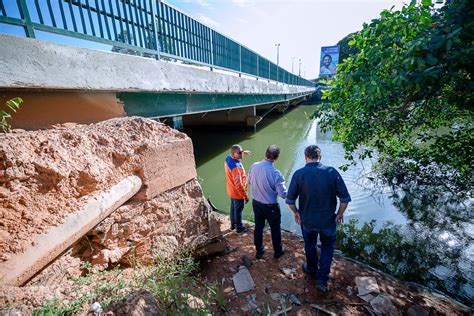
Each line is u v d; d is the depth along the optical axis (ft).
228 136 48.85
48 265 4.52
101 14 11.19
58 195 4.71
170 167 7.68
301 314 7.24
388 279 9.49
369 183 21.35
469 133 13.17
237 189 11.99
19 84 7.18
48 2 8.73
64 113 8.96
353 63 10.03
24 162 4.29
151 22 14.61
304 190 8.09
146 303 4.43
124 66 11.53
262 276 8.92
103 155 6.10
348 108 11.59
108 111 11.25
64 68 8.57
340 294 8.23
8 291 3.43
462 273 10.83
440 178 18.74
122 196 5.96
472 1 6.08
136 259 6.43
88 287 4.74
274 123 69.67
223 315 6.86
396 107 11.12
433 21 7.37
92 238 5.68
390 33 8.61
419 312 7.70
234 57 28.73
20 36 7.22
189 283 7.01
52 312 3.59
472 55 6.15
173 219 7.67
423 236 13.74
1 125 5.88
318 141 41.42
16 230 3.90
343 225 15.15
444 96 9.00
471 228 14.26
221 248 10.20
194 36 19.95
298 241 12.32
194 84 18.76
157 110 15.67
